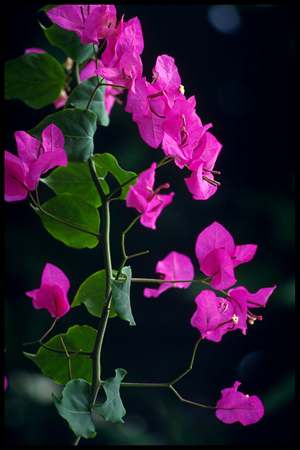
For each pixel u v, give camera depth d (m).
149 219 1.12
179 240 2.01
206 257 1.14
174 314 1.98
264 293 1.15
